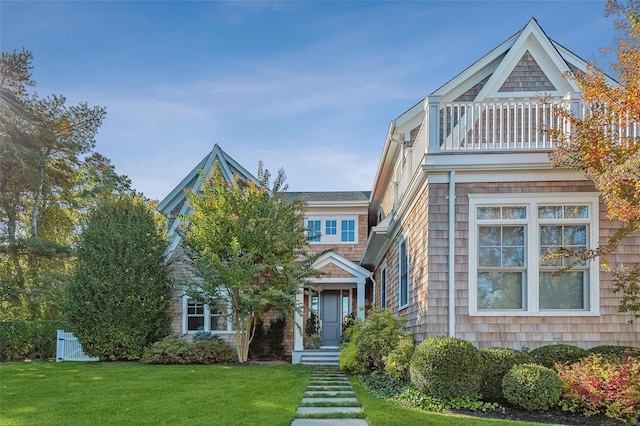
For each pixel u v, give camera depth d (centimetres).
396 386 880
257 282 1501
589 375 689
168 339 1477
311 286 1512
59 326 1705
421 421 618
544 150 839
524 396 683
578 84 775
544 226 847
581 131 754
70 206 2484
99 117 2319
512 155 845
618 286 770
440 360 729
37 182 2056
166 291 1567
